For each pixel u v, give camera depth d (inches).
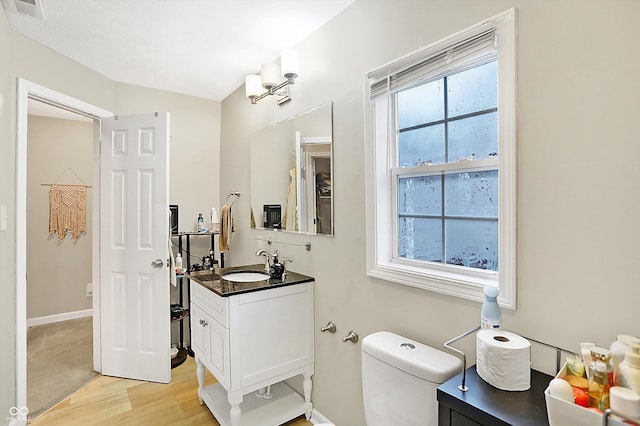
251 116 110.7
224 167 130.6
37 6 71.1
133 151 102.3
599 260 38.1
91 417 82.9
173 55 94.4
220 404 82.7
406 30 59.7
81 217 158.6
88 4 70.7
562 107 40.7
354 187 70.8
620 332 36.7
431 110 62.5
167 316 100.4
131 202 102.3
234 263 122.6
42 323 149.2
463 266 57.1
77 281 157.8
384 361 52.6
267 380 74.8
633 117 35.6
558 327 41.3
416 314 58.4
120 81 113.7
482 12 48.6
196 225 129.9
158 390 95.9
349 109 72.0
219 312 72.5
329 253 77.5
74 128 158.1
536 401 36.4
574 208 39.9
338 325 75.1
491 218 53.4
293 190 89.9
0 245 74.0
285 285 77.4
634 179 35.6
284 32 82.2
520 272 44.6
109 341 104.0
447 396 38.2
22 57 82.6
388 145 64.7
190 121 128.2
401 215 67.6
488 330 43.2
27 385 97.9
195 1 69.9
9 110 78.5
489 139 54.1
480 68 55.1
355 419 70.9
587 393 31.5
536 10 42.8
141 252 101.6
